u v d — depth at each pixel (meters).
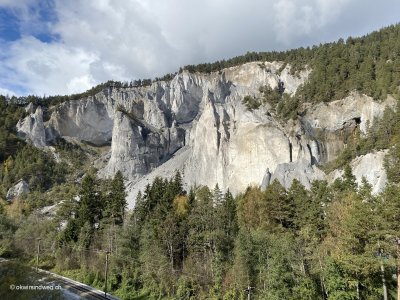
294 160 130.12
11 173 192.12
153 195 97.00
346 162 111.31
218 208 80.31
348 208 59.59
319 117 137.00
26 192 176.12
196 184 157.38
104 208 96.06
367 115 126.88
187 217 77.88
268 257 58.34
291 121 138.00
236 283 57.06
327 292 51.16
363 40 166.25
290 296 49.94
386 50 142.38
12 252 92.94
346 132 133.25
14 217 118.88
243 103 158.12
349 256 47.25
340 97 137.00
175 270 67.06
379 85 128.50
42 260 91.19
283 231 71.50
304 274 53.09
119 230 81.31
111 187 107.62
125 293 68.19
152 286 66.44
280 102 148.00
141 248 76.62
